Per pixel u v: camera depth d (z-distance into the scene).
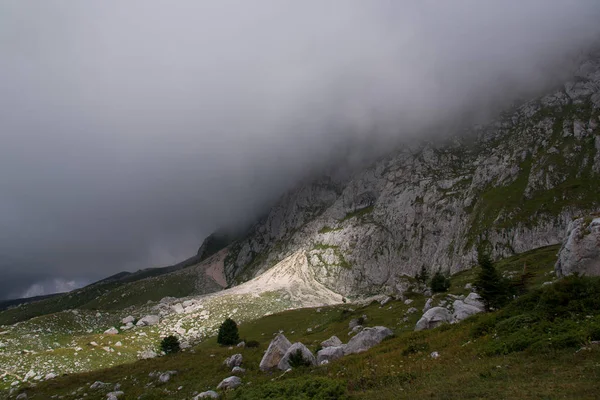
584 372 17.17
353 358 33.88
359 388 23.70
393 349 34.47
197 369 44.78
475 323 32.75
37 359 86.94
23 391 51.19
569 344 20.88
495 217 189.62
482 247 181.25
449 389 19.38
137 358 101.44
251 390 24.62
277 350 39.41
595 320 22.30
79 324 153.62
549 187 180.75
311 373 31.69
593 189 163.00
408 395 19.80
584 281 26.81
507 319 27.97
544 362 19.78
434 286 88.25
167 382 41.94
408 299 83.00
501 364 21.39
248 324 136.25
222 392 31.38
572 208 160.88
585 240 43.50
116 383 46.56
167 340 92.75
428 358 27.92
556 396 15.41
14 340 111.75
